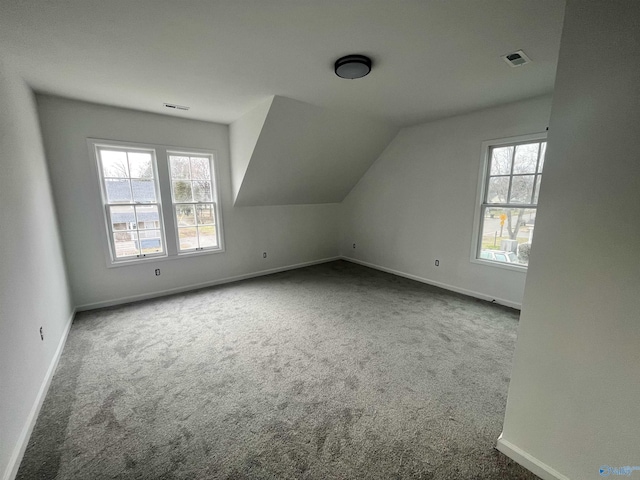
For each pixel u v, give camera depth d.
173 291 4.01
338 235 5.97
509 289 3.47
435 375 2.15
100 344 2.61
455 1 1.51
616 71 1.03
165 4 1.52
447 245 4.05
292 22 1.70
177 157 3.92
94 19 1.65
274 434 1.63
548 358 1.31
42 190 2.59
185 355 2.43
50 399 1.90
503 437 1.51
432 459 1.47
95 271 3.41
